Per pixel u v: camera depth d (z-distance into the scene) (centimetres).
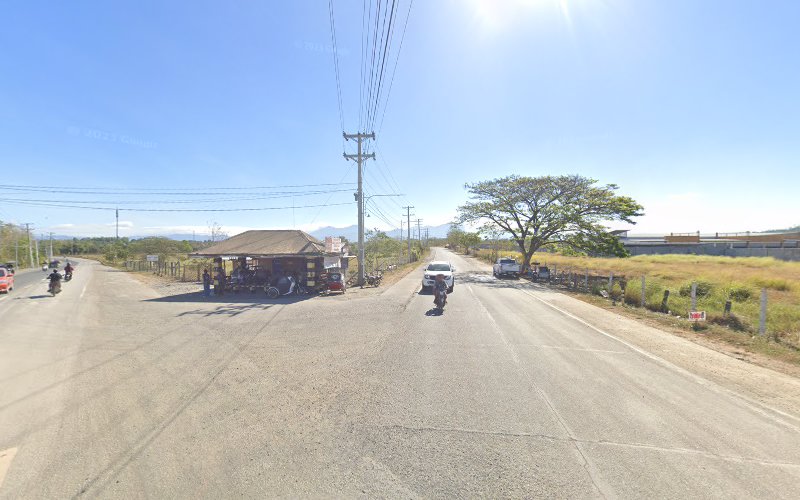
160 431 494
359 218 2498
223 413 550
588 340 995
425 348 916
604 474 397
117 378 702
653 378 698
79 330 1134
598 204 3148
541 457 431
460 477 393
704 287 1847
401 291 2111
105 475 395
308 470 405
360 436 481
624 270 3419
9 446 455
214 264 2516
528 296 1933
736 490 370
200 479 389
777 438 475
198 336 1047
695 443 463
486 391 636
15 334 1083
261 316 1359
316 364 789
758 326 1106
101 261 7719
